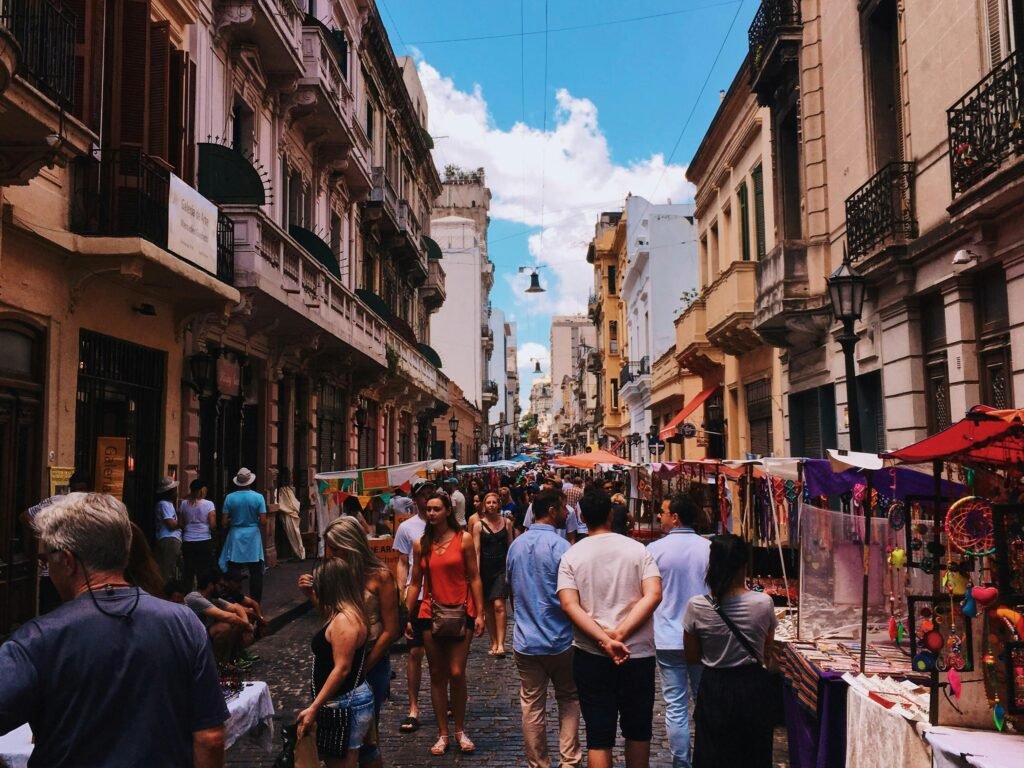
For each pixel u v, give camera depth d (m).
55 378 9.77
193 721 2.58
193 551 11.84
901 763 4.08
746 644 4.60
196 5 13.52
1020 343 8.77
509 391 116.12
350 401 25.67
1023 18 8.88
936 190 10.75
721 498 11.45
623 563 5.09
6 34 6.63
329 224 22.72
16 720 2.34
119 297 11.27
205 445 14.52
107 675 2.43
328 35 19.14
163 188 11.03
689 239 37.34
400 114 32.78
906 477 6.70
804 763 5.44
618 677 5.01
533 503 6.04
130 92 10.94
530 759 5.53
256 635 7.64
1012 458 4.75
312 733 4.41
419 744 6.54
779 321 15.30
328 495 13.82
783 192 16.31
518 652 5.62
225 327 13.49
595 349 65.12
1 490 8.94
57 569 2.59
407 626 6.89
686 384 28.59
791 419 16.86
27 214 8.99
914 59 11.39
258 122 16.84
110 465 10.51
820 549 6.22
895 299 11.83
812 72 14.93
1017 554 4.14
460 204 71.38
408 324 36.22
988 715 3.94
